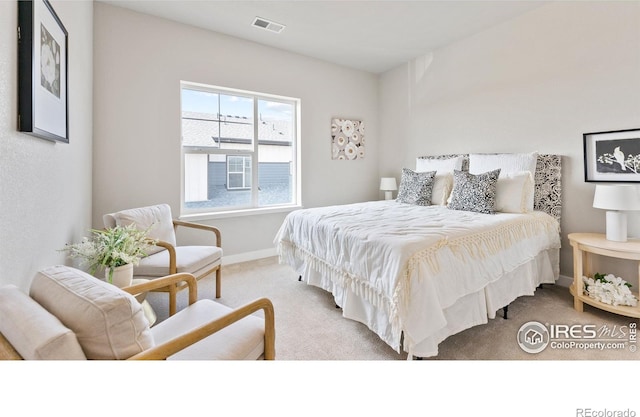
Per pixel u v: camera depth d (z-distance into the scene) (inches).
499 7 108.4
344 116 168.1
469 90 132.4
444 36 131.3
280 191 153.9
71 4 74.9
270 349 46.7
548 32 105.9
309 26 122.4
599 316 83.4
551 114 106.0
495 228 80.4
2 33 39.6
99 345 29.2
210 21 118.3
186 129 127.2
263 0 104.1
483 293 73.4
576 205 101.3
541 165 106.2
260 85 138.6
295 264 108.0
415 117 158.7
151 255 88.1
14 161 42.6
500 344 70.0
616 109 91.1
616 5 90.0
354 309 76.5
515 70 115.8
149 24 112.4
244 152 141.6
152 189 115.6
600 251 80.2
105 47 104.3
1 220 38.8
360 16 114.7
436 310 58.4
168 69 116.7
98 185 104.7
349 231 78.5
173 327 47.9
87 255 61.9
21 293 33.7
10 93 41.4
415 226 78.4
